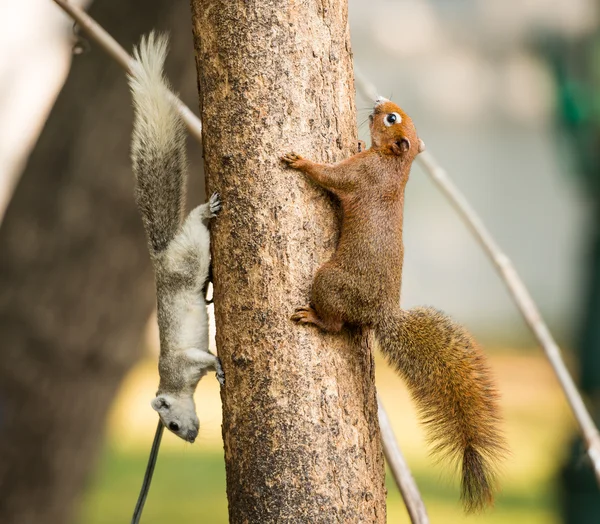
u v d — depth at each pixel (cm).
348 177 623
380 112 669
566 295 3656
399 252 643
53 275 1320
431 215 3756
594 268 1590
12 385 1332
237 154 614
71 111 1315
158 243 770
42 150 1321
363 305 622
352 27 3762
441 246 3756
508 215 3756
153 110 761
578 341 1583
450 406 655
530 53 3547
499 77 3741
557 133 1686
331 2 623
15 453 1348
